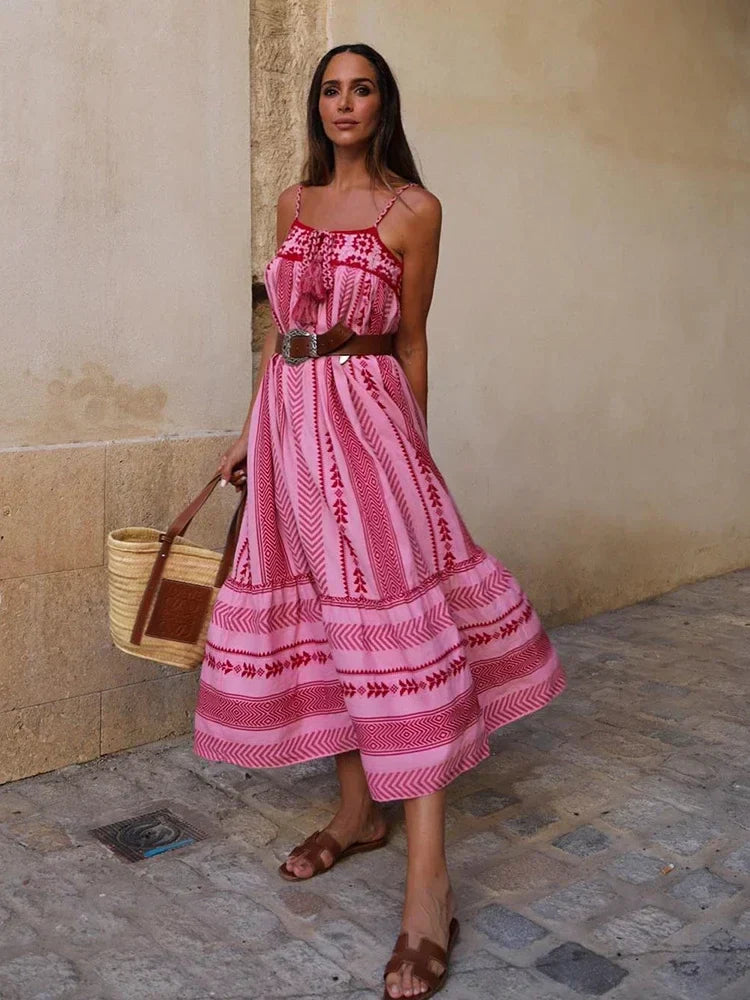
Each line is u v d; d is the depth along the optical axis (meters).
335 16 3.53
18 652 3.00
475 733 2.27
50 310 2.96
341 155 2.34
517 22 4.16
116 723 3.23
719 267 5.33
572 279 4.54
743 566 5.77
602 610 4.90
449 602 2.35
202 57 3.21
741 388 5.59
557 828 2.81
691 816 2.89
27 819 2.82
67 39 2.90
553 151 4.38
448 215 4.00
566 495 4.64
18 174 2.85
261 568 2.37
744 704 3.74
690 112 5.04
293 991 2.11
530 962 2.22
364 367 2.29
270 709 2.42
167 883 2.51
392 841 2.72
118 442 3.12
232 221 3.34
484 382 4.22
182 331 3.26
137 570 2.57
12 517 2.93
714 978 2.16
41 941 2.27
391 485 2.25
